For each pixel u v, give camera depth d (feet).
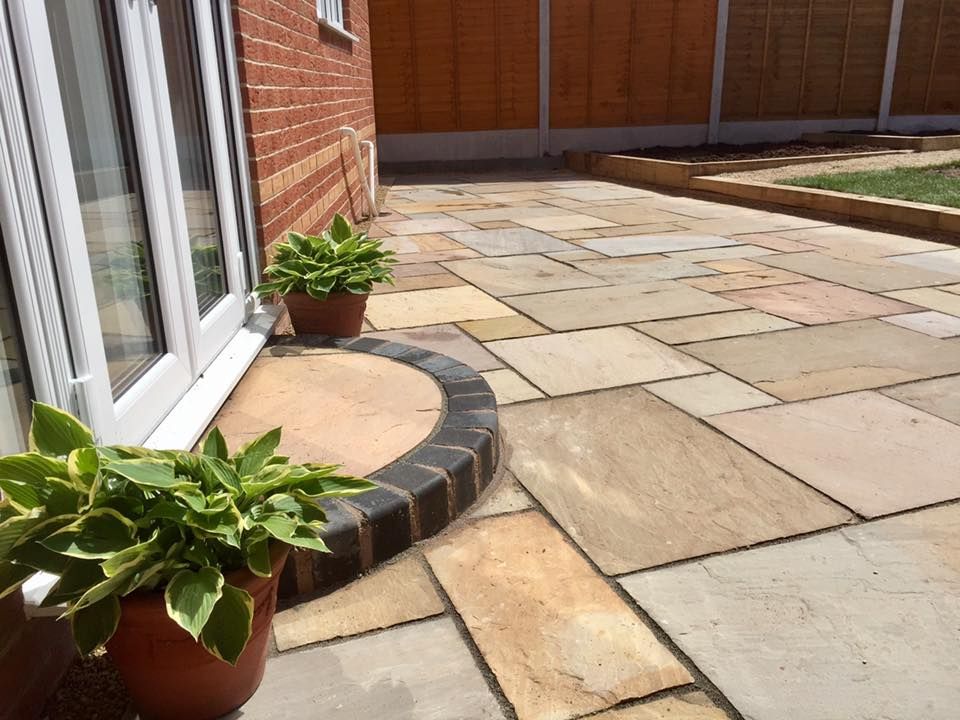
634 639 6.02
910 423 9.77
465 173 41.50
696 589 6.59
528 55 40.55
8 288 5.51
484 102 41.11
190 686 4.95
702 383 11.23
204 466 4.92
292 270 11.57
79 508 4.50
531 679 5.64
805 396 10.69
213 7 10.41
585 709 5.37
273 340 11.47
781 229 23.39
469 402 9.22
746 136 43.83
